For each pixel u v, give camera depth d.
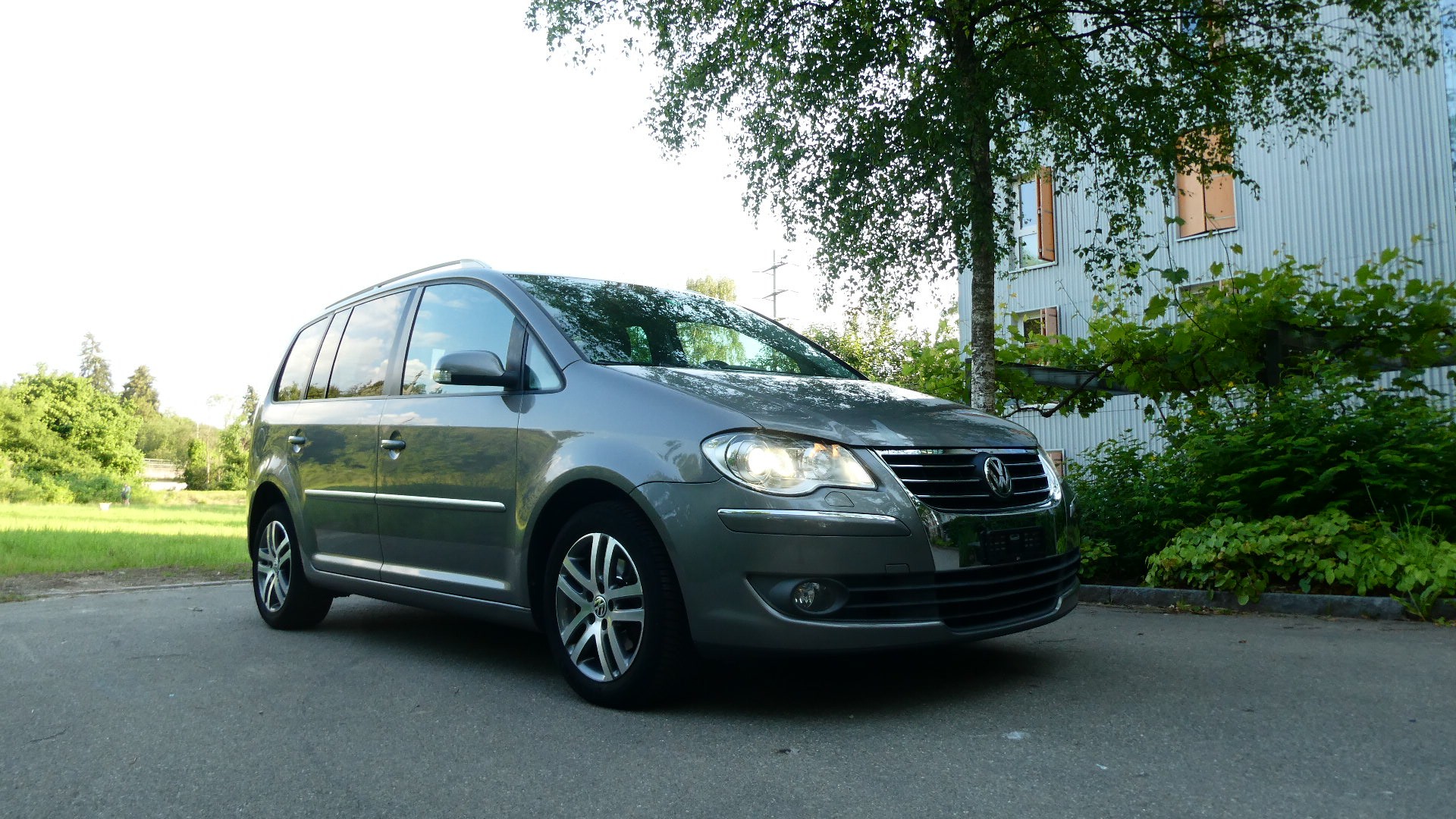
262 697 3.74
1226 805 2.33
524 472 3.71
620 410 3.49
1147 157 8.40
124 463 72.06
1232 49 8.49
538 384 3.85
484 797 2.57
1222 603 5.63
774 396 3.52
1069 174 8.72
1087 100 8.11
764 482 3.09
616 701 3.37
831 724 3.14
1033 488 3.57
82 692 3.86
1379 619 5.00
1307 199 14.69
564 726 3.22
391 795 2.61
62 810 2.54
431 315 4.64
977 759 2.74
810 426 3.23
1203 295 8.42
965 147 7.18
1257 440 6.26
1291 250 14.81
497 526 3.83
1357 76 8.89
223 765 2.89
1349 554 5.32
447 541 4.10
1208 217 9.00
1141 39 8.33
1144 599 5.97
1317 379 6.53
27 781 2.78
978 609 3.31
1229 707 3.22
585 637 3.47
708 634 3.12
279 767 2.86
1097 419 16.97
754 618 3.04
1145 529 6.68
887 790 2.51
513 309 4.16
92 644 4.95
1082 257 8.74
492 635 5.12
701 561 3.12
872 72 7.59
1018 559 3.36
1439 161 13.47
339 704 3.61
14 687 3.96
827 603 3.05
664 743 2.99
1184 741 2.85
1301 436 6.07
